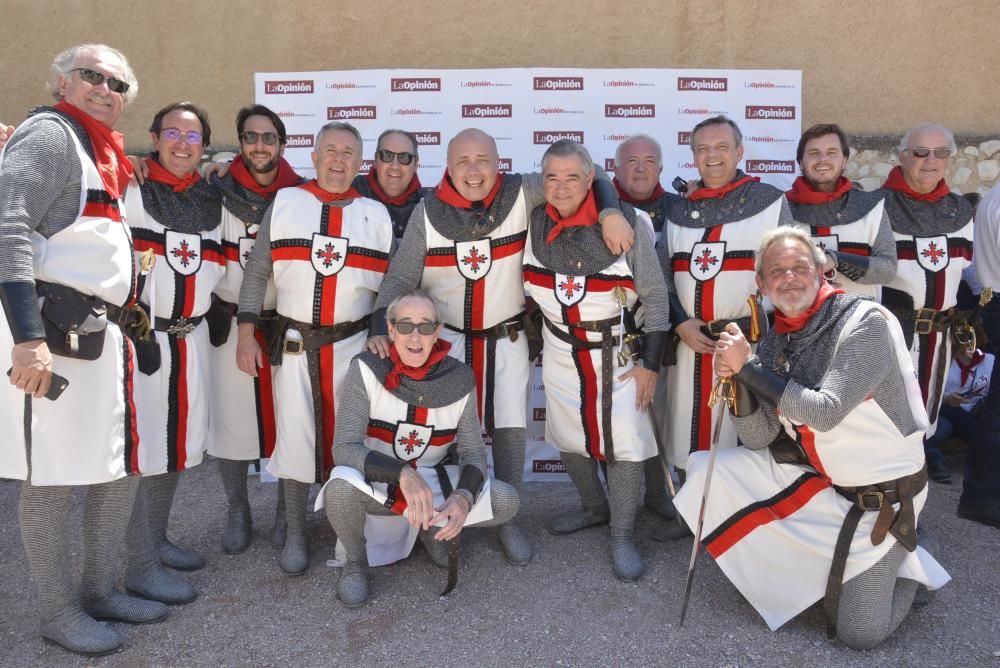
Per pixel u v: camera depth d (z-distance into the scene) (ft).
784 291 9.86
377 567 11.94
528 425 16.03
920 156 13.19
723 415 11.36
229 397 12.63
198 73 18.26
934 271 13.39
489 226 11.86
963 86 17.70
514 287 12.17
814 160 12.88
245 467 12.92
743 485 10.45
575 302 11.60
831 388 9.45
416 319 10.91
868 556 9.63
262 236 12.01
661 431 13.08
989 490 13.17
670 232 12.50
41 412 9.12
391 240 12.31
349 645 9.96
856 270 12.23
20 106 18.80
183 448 11.40
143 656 9.74
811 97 17.78
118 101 9.92
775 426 10.39
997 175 17.79
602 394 11.68
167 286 11.23
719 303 11.93
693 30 17.66
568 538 12.87
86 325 9.21
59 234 9.24
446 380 11.25
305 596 11.17
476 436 11.50
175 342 11.34
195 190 11.75
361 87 16.46
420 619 10.54
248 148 12.20
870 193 13.11
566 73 16.35
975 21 17.56
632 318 12.04
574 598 11.01
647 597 11.00
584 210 11.49
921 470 9.84
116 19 18.34
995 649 9.76
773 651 9.73
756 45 17.70
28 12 18.57
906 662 9.52
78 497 14.61
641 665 9.46
